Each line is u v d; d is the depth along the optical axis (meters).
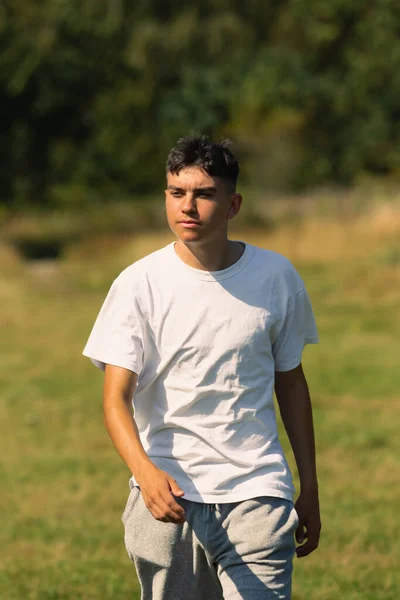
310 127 111.88
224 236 9.20
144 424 9.36
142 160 115.12
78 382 32.47
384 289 49.78
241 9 119.75
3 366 34.97
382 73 114.94
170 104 112.62
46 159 118.94
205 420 9.02
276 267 9.34
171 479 8.31
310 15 118.62
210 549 8.98
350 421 26.64
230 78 112.38
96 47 116.50
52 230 84.38
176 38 114.81
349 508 19.22
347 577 15.40
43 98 115.88
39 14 114.75
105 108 115.75
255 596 8.73
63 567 16.08
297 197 80.81
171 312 9.05
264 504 8.91
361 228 65.69
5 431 26.14
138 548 9.15
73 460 23.23
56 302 50.91
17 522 18.64
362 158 110.88
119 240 74.69
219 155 8.95
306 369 33.81
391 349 37.09
